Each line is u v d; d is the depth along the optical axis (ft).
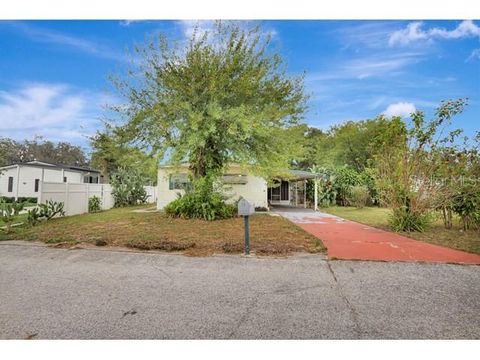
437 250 19.88
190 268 16.05
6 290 12.87
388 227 30.19
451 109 26.94
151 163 34.04
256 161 37.11
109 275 14.93
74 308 11.02
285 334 9.29
